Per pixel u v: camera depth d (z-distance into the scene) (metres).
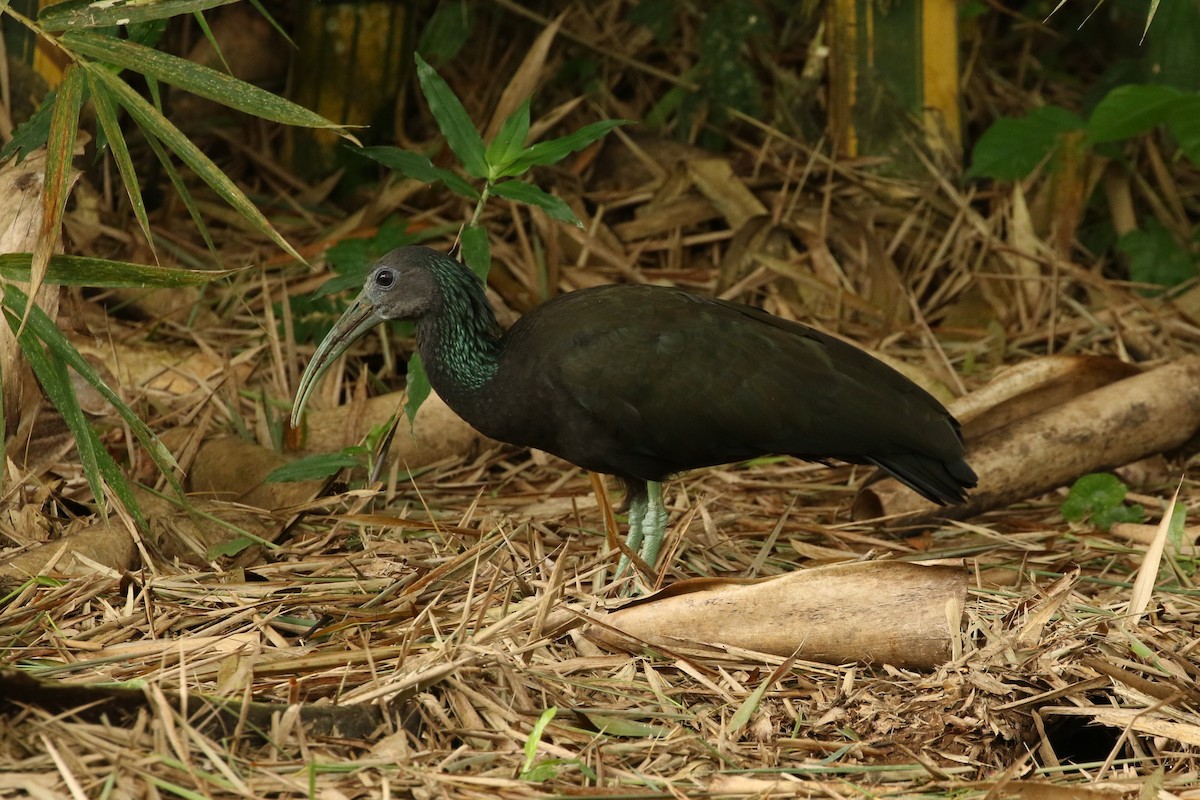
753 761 7.30
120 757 6.39
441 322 9.86
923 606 8.12
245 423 11.84
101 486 8.55
